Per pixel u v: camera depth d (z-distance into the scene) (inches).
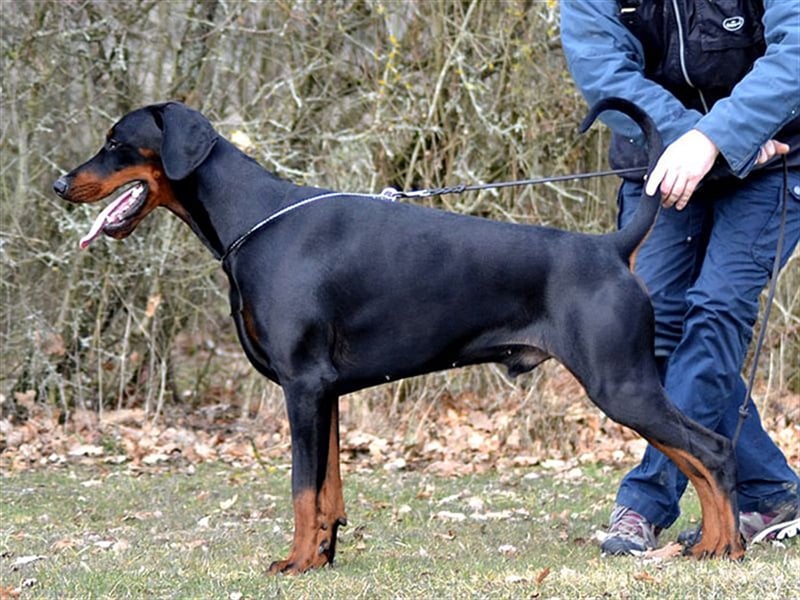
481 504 472.7
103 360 690.8
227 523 431.5
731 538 323.6
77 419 660.1
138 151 345.7
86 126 678.5
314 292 323.3
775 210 341.7
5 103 658.8
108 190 347.3
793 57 316.8
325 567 328.5
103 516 452.4
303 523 322.0
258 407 699.4
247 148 648.4
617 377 314.8
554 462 599.5
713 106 332.5
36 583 314.8
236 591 299.6
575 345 316.8
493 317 324.8
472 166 678.5
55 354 674.8
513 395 663.8
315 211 330.3
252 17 677.9
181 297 694.5
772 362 665.0
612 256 321.1
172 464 595.8
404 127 657.0
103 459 603.2
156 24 676.7
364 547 370.6
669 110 332.8
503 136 670.5
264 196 336.5
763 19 328.8
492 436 637.9
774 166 340.8
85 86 673.6
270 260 327.6
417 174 678.5
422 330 326.6
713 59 338.0
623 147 364.8
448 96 669.9
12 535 402.9
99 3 665.0
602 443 630.5
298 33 678.5
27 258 666.2
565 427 634.2
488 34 663.1
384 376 331.6
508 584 304.0
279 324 323.3
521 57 661.3
